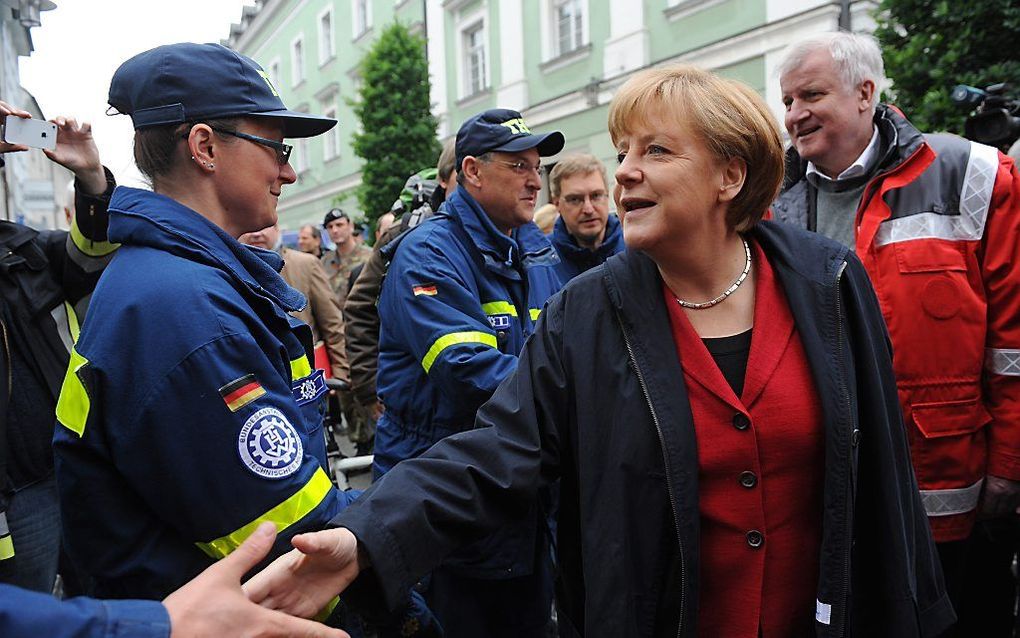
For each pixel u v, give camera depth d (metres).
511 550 2.02
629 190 1.23
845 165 2.29
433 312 2.06
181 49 1.33
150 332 1.14
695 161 1.20
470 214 2.28
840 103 2.20
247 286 1.29
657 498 1.19
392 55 12.24
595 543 1.20
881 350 1.31
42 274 2.16
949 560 2.21
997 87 2.88
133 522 1.19
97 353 1.15
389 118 12.27
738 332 1.28
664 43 9.46
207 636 0.86
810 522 1.25
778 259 1.29
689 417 1.19
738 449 1.20
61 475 1.21
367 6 17.80
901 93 5.19
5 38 8.69
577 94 10.68
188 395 1.12
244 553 0.94
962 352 2.10
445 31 13.84
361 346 3.46
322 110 21.03
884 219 2.17
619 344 1.25
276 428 1.17
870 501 1.25
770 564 1.24
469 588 2.12
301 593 1.06
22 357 2.13
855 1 7.48
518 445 1.24
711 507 1.22
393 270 2.21
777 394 1.21
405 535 1.13
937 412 2.12
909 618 1.22
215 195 1.35
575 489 1.34
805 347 1.22
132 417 1.12
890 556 1.22
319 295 4.64
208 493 1.13
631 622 1.18
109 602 0.83
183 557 1.19
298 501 1.18
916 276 2.12
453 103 13.77
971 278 2.12
